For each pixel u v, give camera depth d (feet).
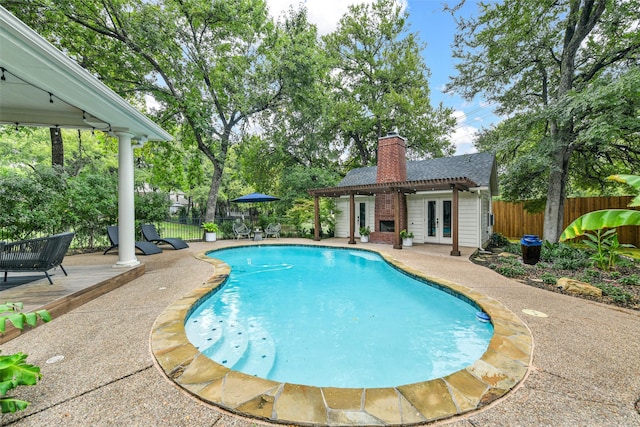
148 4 37.19
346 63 70.38
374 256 33.50
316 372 10.26
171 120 46.01
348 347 12.16
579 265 23.00
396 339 12.93
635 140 30.73
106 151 53.83
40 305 11.56
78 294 13.60
